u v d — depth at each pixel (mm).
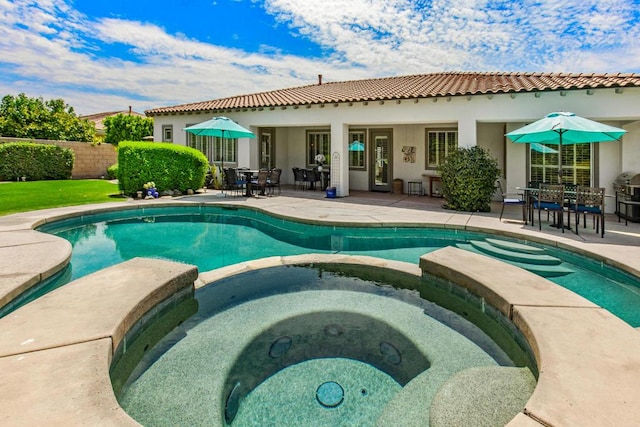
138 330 3859
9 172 17375
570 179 11141
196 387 3111
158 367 3383
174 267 4898
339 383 3260
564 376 2584
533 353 3180
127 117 33000
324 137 17531
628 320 4262
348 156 15578
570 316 3555
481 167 10648
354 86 17266
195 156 14219
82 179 20203
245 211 11547
